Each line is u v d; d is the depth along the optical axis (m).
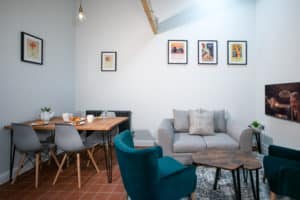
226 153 2.12
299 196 1.59
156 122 3.90
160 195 1.49
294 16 2.67
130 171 1.50
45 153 2.96
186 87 3.85
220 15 3.80
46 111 2.83
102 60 3.91
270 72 3.28
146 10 2.80
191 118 3.30
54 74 3.37
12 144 2.43
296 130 2.62
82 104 3.96
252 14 3.77
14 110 2.59
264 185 2.21
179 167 1.77
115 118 3.16
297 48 2.62
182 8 3.83
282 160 1.93
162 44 3.85
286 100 2.80
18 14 2.63
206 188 2.18
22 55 2.68
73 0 3.90
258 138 3.33
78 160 2.34
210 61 3.81
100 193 2.14
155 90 3.88
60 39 3.51
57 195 2.10
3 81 2.43
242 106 3.81
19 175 2.59
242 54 3.79
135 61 3.89
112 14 3.89
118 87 3.93
